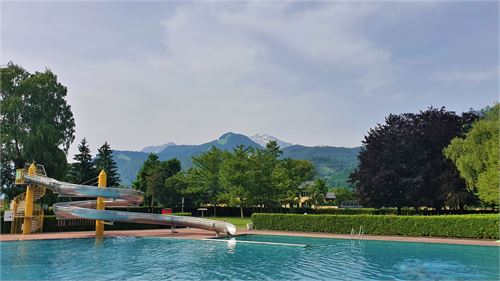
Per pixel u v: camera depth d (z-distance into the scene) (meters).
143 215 36.28
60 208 34.81
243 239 32.84
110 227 40.44
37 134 47.31
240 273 18.89
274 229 39.94
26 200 34.94
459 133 56.97
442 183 54.78
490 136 44.41
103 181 36.16
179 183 73.94
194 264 21.27
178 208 75.06
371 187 58.34
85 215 34.12
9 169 49.66
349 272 19.20
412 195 55.66
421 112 61.75
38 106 50.69
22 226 34.91
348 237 33.38
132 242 30.98
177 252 25.64
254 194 60.25
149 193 76.12
